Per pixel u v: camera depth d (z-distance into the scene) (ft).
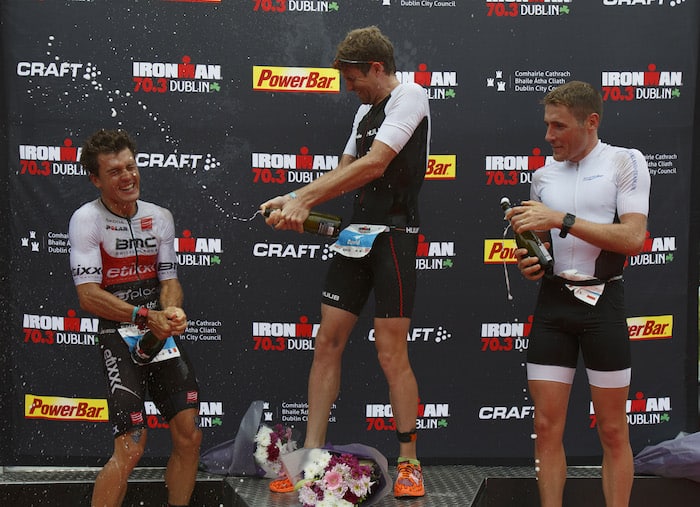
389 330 12.09
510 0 13.84
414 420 12.32
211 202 13.97
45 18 13.60
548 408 11.61
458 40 13.87
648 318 14.26
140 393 11.88
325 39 13.80
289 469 11.92
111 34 13.66
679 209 14.17
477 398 14.29
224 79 13.80
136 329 12.02
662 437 14.37
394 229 12.09
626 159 11.27
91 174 11.69
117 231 11.88
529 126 14.01
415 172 12.01
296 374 14.23
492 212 14.11
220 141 13.89
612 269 11.41
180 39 13.71
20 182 13.79
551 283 11.72
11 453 14.02
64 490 13.24
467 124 13.99
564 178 11.63
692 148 14.14
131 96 13.76
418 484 12.27
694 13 13.94
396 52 13.88
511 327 14.23
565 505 13.51
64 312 13.92
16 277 13.88
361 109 12.85
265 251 14.08
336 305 12.41
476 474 13.70
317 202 11.48
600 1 13.87
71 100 13.73
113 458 11.71
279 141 13.93
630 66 13.96
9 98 13.69
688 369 14.35
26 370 13.97
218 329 14.12
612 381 11.37
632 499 13.30
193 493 13.15
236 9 13.71
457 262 14.16
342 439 14.28
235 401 14.20
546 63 13.93
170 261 12.39
